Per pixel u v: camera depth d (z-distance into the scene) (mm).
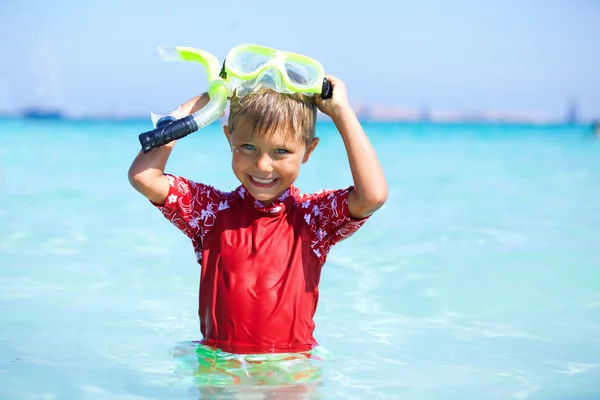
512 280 4707
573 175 11477
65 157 14414
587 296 4344
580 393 2793
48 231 6207
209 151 16609
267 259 2965
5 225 6449
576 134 34750
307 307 2998
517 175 11484
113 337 3469
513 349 3389
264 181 2885
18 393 2705
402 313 4012
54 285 4492
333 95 2936
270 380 2770
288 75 2865
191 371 2891
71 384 2801
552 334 3635
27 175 10617
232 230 3025
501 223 6820
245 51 2893
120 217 6984
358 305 4168
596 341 3525
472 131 40656
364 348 3373
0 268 4883
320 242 3074
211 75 2943
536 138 28844
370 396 2711
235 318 2916
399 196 8805
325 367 3023
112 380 2850
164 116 2994
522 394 2781
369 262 5234
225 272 2965
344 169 11883
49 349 3275
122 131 32312
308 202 3129
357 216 2986
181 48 2988
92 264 5055
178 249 5598
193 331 3600
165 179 3012
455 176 11242
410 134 33719
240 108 2814
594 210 7684
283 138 2799
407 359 3209
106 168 11773
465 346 3428
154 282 4621
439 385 2859
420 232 6355
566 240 5988
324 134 29625
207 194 3123
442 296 4340
